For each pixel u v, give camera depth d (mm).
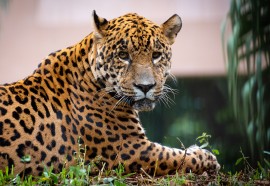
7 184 11727
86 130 13078
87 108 13180
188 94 34594
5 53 38562
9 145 12367
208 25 38500
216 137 32062
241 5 16547
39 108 12797
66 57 13531
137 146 13211
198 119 32594
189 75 36375
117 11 39312
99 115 13195
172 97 30969
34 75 13250
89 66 13367
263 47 16562
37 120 12688
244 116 17219
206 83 35750
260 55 16594
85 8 39406
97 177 12078
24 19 39094
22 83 13023
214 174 13125
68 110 13055
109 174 12820
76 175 11633
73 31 38906
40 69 13336
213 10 38969
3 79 38438
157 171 13188
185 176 12516
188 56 37469
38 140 12602
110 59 13195
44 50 38750
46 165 12656
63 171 11977
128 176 12750
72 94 13211
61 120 12914
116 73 13203
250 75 16844
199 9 39094
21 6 39156
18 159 12414
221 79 35875
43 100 12906
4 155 12305
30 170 12516
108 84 13281
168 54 13641
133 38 13133
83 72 13359
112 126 13234
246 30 16641
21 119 12555
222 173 13016
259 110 16641
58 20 39250
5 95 12641
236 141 31438
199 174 13430
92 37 13586
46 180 11734
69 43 38781
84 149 12828
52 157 12703
